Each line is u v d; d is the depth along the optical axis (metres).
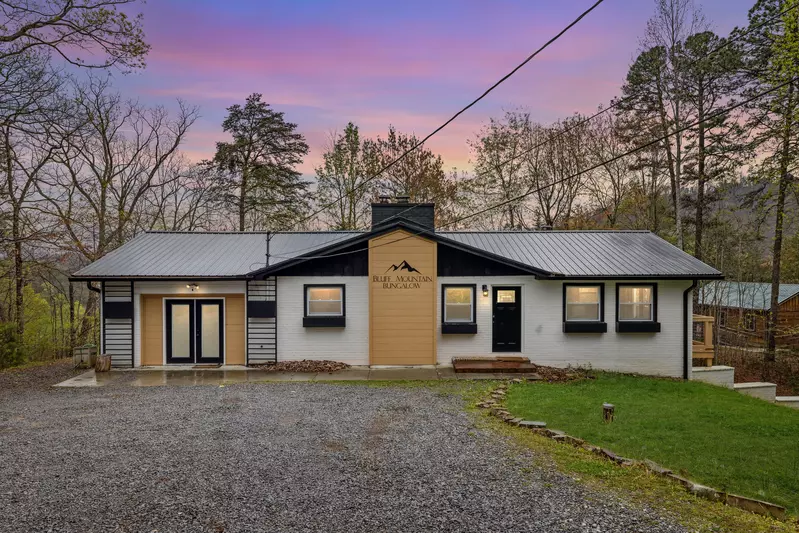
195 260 13.99
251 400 9.45
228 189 27.62
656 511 4.62
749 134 19.38
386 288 13.17
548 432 7.06
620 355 13.18
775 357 19.17
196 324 13.59
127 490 5.21
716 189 22.22
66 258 19.55
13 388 10.98
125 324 13.30
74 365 13.74
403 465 5.89
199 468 5.83
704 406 9.08
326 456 6.23
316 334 13.41
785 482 5.41
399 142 28.22
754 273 30.67
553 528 4.34
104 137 23.30
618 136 25.47
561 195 27.84
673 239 22.92
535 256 13.99
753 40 17.33
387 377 11.75
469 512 4.67
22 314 19.27
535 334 13.23
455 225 28.06
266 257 14.16
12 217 16.78
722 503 4.79
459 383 11.05
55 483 5.40
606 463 5.87
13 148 18.72
